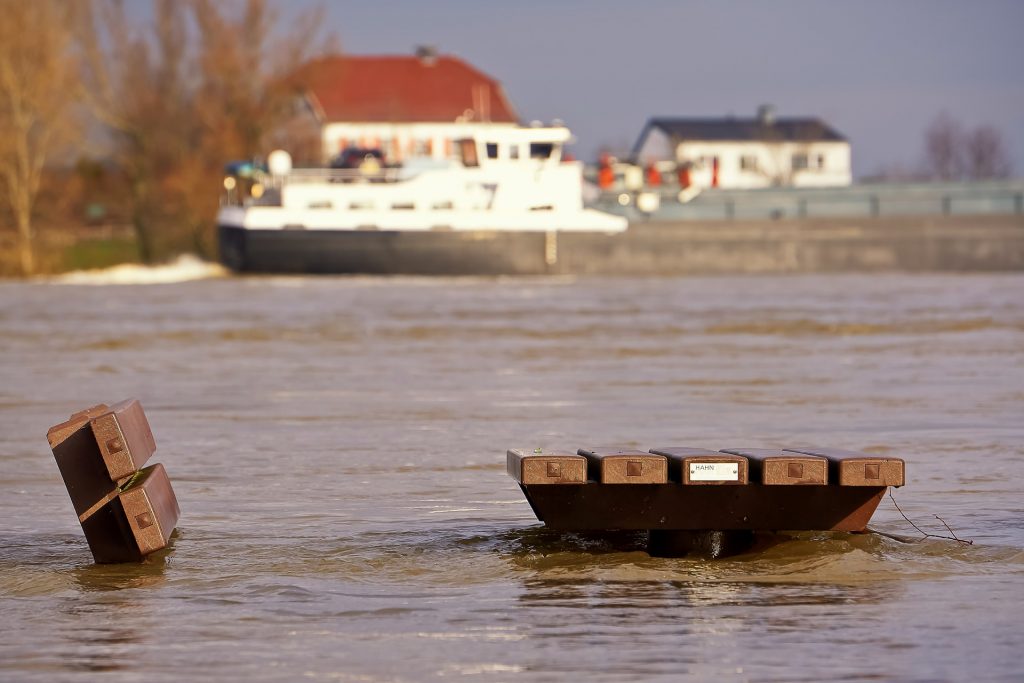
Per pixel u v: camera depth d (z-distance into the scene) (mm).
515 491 48031
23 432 64938
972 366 92938
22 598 34375
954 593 34188
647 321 134250
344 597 34375
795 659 29141
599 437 61281
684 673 28359
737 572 36531
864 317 136875
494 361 99250
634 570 36812
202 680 28234
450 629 31594
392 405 73875
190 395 79188
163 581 35844
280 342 115875
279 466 53562
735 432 62562
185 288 199875
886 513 43281
